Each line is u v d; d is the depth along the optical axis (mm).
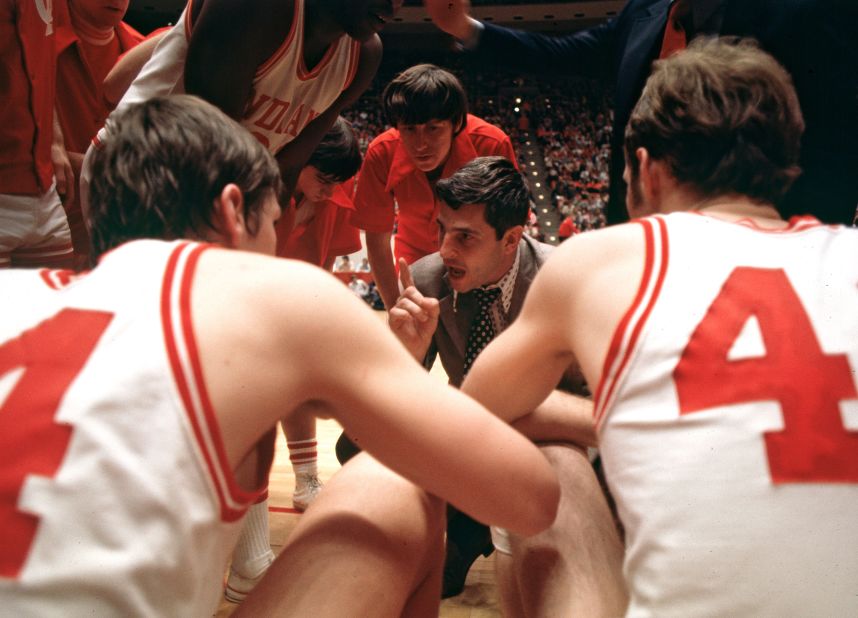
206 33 1548
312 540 914
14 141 2018
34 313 730
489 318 1786
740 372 725
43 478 634
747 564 682
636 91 2018
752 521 687
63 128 2461
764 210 896
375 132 17047
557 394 1292
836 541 675
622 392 768
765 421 706
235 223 874
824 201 1781
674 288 773
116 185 868
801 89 1749
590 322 823
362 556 896
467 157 2496
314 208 2541
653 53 1986
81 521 631
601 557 1031
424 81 2254
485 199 1585
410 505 974
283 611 852
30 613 611
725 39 1066
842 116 1739
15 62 1963
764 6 1760
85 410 650
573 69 2305
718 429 713
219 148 875
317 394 779
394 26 17594
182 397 671
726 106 884
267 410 732
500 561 1242
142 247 776
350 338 763
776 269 775
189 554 672
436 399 795
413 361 817
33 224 2115
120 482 641
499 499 827
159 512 651
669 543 708
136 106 908
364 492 979
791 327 735
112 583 626
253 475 807
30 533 623
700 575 691
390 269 2836
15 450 643
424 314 1323
